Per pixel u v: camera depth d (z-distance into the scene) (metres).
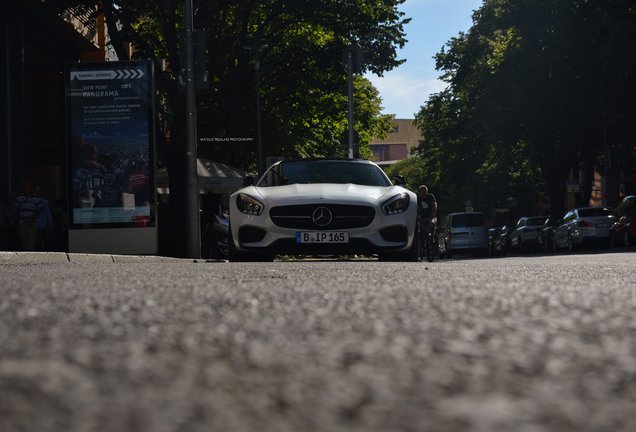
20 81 26.02
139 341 2.60
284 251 11.83
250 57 31.64
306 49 33.41
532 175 56.44
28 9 26.59
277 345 2.53
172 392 1.76
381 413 1.49
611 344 2.44
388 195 12.05
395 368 2.07
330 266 9.12
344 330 2.88
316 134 41.62
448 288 4.90
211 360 2.24
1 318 3.23
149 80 18.94
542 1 37.69
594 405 1.58
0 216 21.45
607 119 38.62
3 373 1.95
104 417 1.45
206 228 26.17
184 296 4.39
